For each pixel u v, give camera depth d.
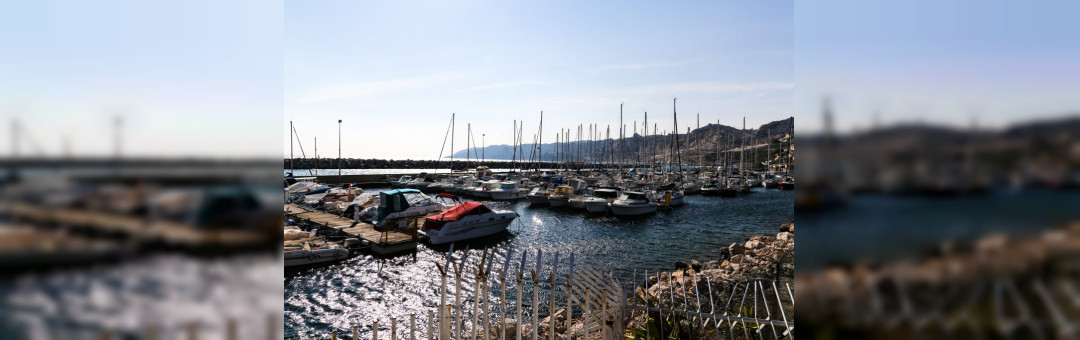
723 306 9.72
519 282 4.47
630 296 7.53
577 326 8.67
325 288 14.18
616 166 75.94
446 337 4.77
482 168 56.94
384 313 12.23
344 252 16.92
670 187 46.19
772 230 24.91
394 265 16.66
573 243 21.38
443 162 100.69
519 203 36.47
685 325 5.77
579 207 32.47
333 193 31.64
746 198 42.69
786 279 12.23
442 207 26.20
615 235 23.39
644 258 18.44
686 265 16.42
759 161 79.94
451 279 14.88
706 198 42.78
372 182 52.84
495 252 19.25
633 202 30.42
